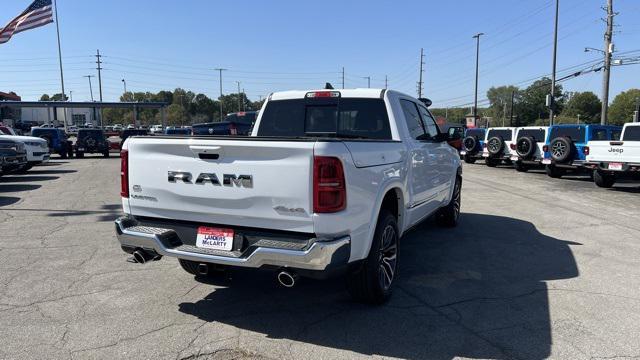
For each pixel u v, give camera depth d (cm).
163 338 377
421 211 585
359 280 424
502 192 1275
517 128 2078
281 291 483
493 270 557
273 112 607
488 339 378
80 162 2434
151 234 400
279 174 359
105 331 389
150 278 520
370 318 417
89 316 419
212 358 346
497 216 901
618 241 707
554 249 654
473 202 1082
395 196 485
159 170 405
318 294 475
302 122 590
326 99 577
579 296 473
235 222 383
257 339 377
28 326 397
